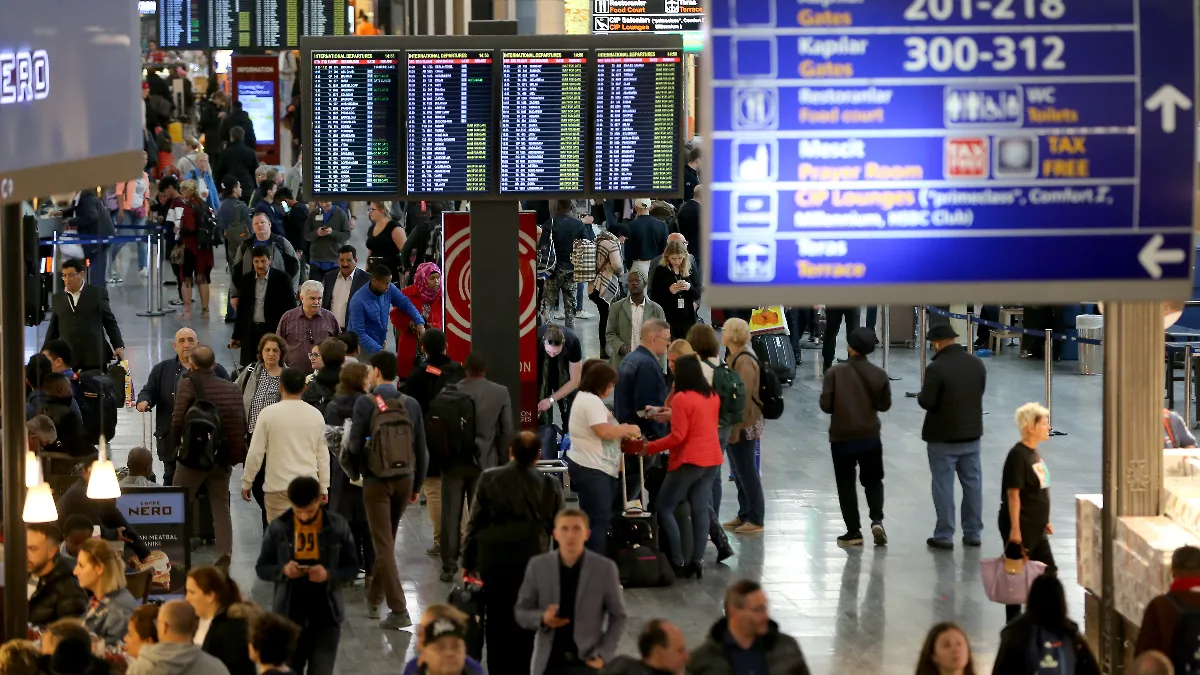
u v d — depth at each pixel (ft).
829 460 71.41
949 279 29.73
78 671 35.06
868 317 96.68
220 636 39.37
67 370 60.85
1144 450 44.70
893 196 29.58
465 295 61.26
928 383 58.23
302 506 42.78
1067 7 29.63
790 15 29.14
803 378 88.02
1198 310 82.38
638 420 57.47
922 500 65.26
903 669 46.75
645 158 57.52
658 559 53.98
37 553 42.91
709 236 29.37
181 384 55.36
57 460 56.08
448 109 56.90
